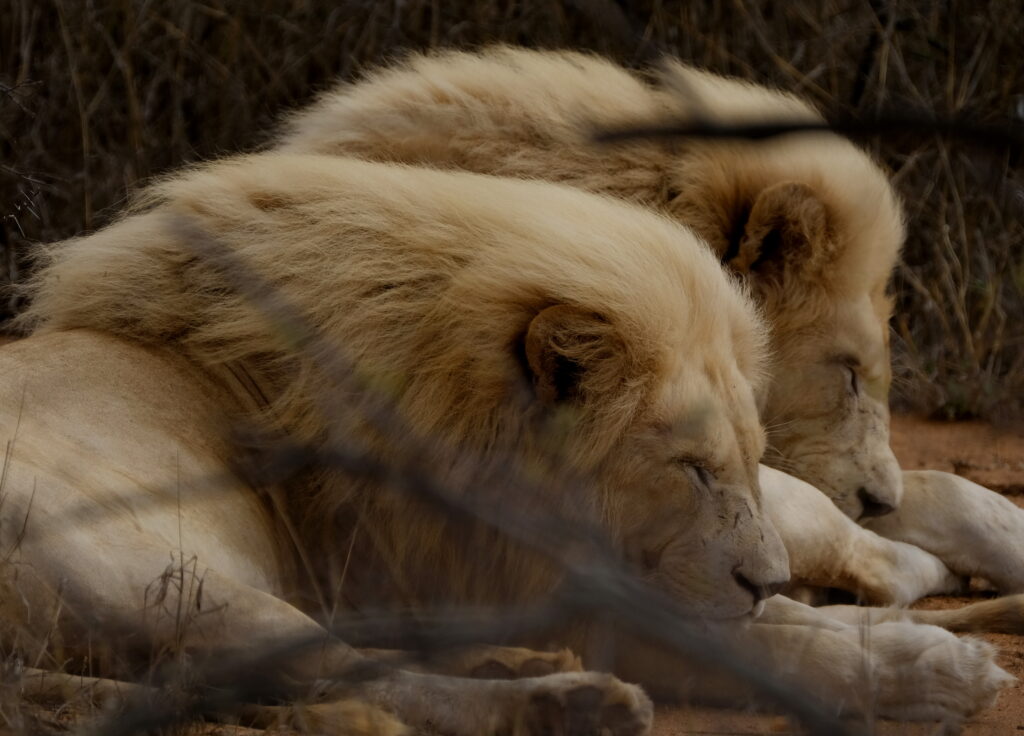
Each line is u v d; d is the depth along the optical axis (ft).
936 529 39.99
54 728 24.11
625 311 29.04
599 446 28.91
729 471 29.30
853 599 38.24
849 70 66.59
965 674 29.01
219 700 23.76
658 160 38.68
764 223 38.32
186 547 27.43
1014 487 50.11
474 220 30.35
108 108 63.72
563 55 42.24
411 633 27.48
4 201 57.62
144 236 31.81
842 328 39.65
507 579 29.81
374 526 29.76
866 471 39.68
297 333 28.96
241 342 30.35
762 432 30.48
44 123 62.44
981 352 60.18
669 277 30.01
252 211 31.12
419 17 65.98
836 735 22.02
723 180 38.75
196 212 31.63
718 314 30.50
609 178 38.42
